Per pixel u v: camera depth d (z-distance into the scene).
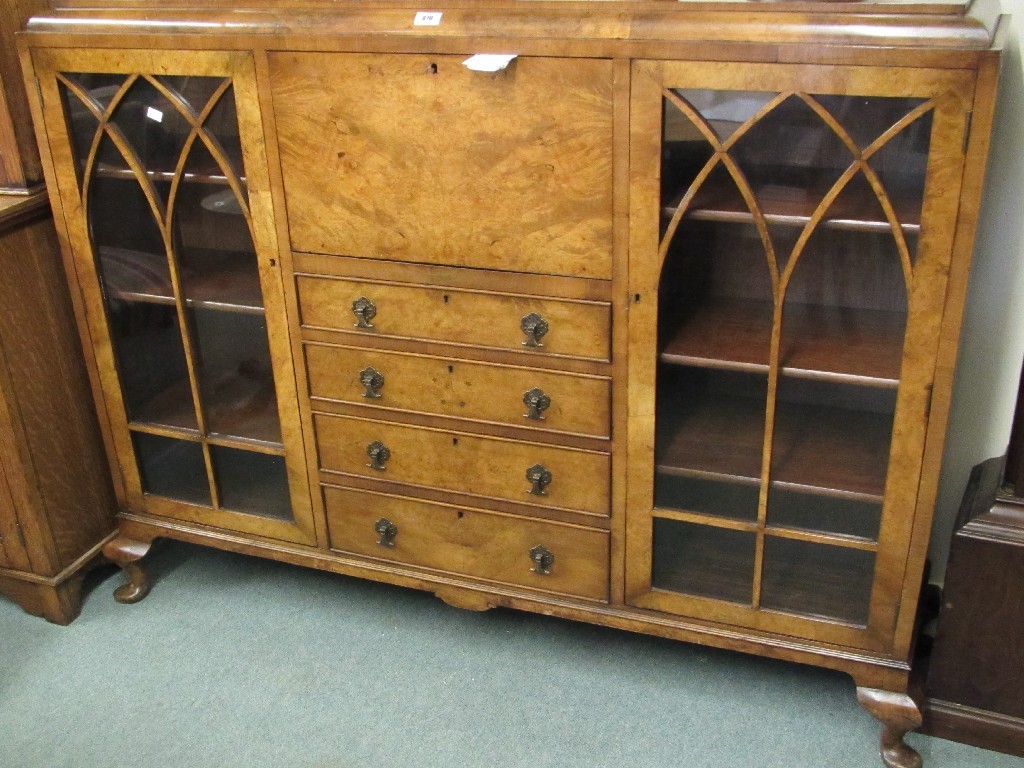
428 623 2.16
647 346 1.65
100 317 2.03
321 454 1.99
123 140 1.83
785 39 1.40
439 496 1.94
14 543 2.13
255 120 1.72
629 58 1.47
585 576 1.90
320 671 2.03
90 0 1.81
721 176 1.51
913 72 1.36
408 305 1.78
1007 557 1.68
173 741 1.87
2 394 1.97
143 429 2.11
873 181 1.44
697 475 1.72
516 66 1.53
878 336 1.62
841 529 1.70
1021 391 1.63
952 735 1.84
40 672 2.04
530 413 1.78
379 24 1.59
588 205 1.59
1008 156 1.75
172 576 2.32
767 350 1.62
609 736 1.86
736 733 1.86
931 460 1.58
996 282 1.84
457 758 1.82
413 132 1.64
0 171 1.97
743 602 1.81
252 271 1.90
